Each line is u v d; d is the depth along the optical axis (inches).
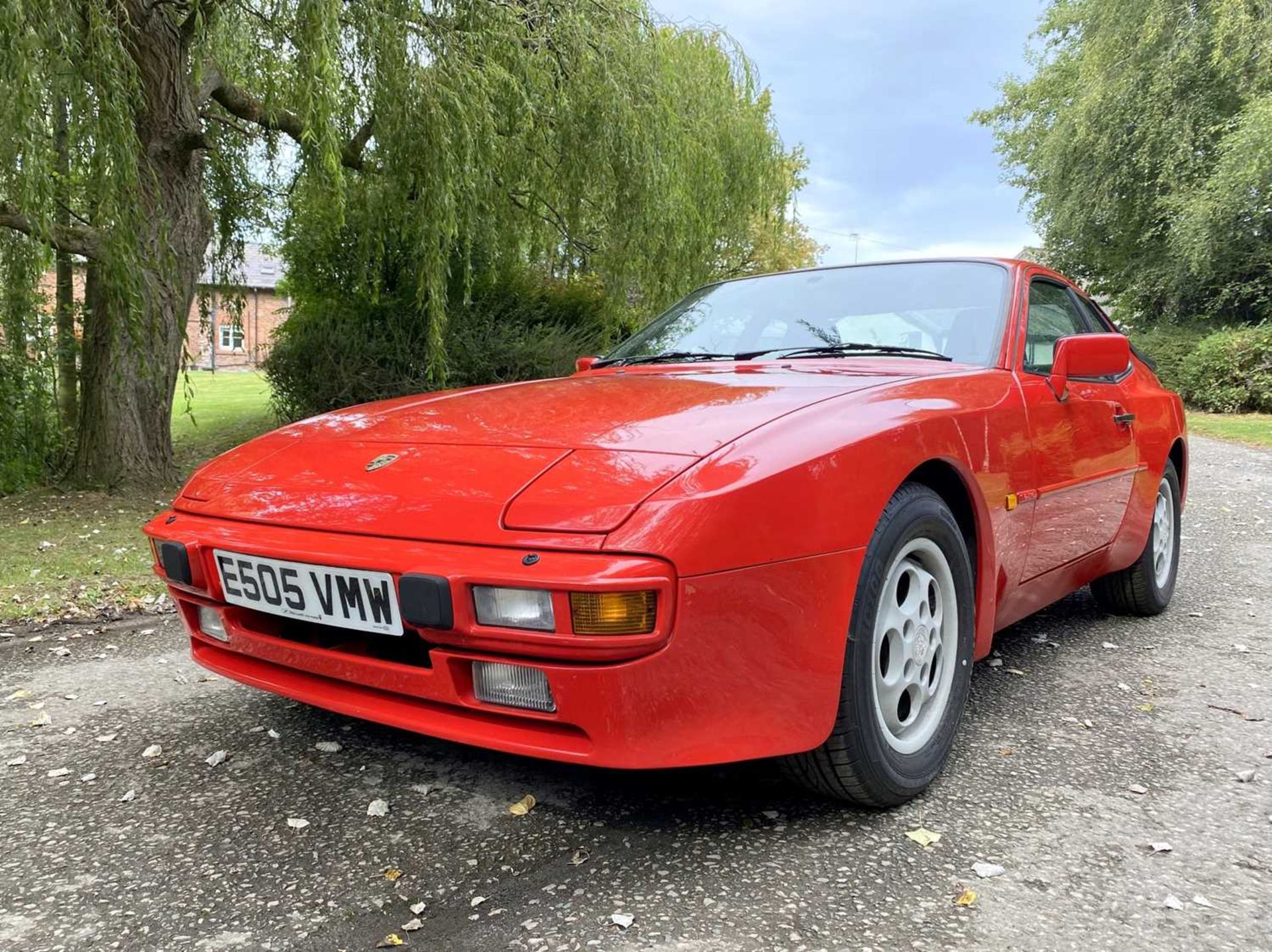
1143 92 689.0
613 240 353.4
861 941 58.8
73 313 330.3
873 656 73.6
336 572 69.7
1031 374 105.3
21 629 141.5
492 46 278.5
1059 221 769.6
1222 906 63.2
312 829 75.6
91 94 203.5
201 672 120.0
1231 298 713.6
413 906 63.6
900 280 119.0
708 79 457.7
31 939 60.1
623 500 63.3
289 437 94.2
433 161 262.7
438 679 67.6
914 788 78.2
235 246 409.1
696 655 62.2
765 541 64.3
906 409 80.5
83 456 293.3
